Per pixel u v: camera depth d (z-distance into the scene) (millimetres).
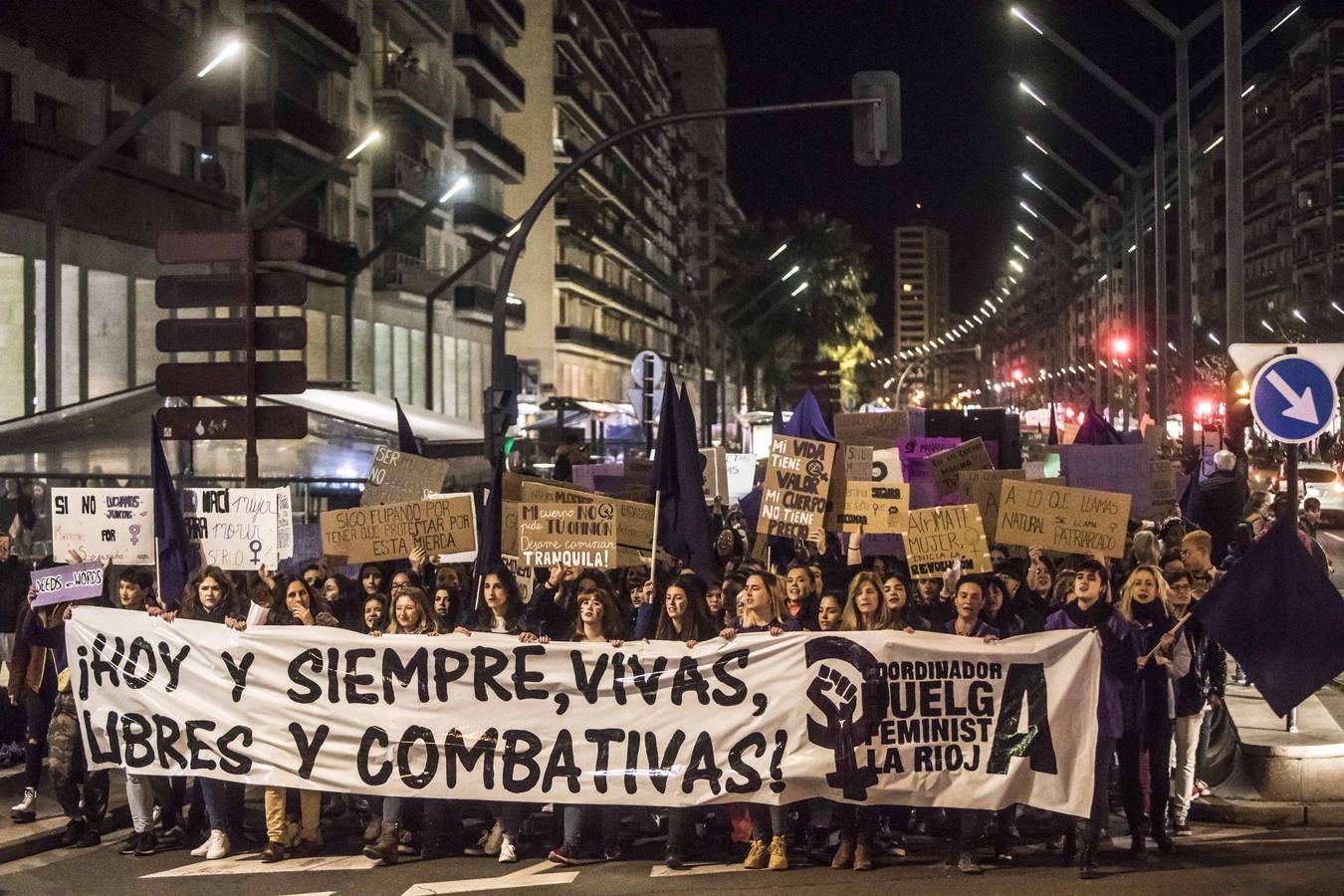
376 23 52812
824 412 41562
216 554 12305
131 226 35062
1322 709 14305
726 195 152125
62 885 9789
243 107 41906
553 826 11617
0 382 31250
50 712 11266
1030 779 9758
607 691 10148
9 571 12609
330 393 26109
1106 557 12086
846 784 9875
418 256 56375
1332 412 11078
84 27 33031
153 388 20531
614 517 11531
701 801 10023
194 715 10531
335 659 10383
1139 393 42656
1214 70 28516
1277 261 101250
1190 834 10945
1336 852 10203
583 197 80938
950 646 9883
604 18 89062
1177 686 10758
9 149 30250
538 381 69750
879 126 21438
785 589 10852
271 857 10398
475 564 12844
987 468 15758
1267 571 10359
